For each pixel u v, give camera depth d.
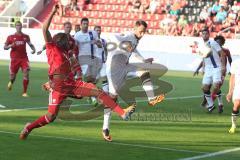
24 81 30.77
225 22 61.62
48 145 17.39
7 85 36.03
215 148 17.95
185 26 62.97
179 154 16.70
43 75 44.59
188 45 56.66
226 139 19.78
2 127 20.36
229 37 59.78
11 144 17.30
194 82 43.62
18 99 29.28
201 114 26.70
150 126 22.12
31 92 32.78
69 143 17.86
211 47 27.44
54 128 20.56
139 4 68.75
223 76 27.73
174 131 21.14
